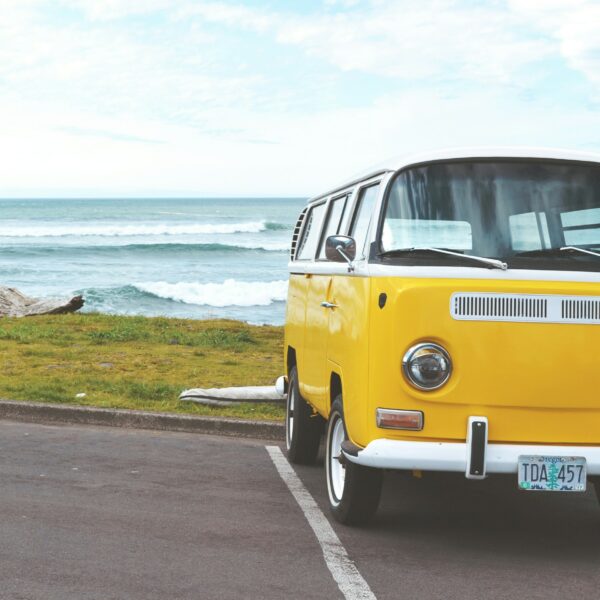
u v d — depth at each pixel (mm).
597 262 5609
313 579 5016
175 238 78188
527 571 5293
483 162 5902
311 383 7391
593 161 5988
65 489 6977
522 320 5332
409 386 5332
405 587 4926
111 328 17312
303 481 7574
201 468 7945
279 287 39531
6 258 55750
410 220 5750
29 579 4863
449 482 7801
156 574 5020
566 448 5336
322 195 8297
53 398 10312
